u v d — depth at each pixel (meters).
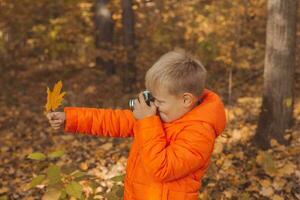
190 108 1.97
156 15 9.34
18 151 6.09
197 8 8.88
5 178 5.18
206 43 8.01
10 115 7.73
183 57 1.94
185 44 8.66
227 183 4.29
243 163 4.75
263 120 5.22
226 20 8.24
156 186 1.98
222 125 2.00
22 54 10.16
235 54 7.77
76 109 2.26
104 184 4.66
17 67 9.95
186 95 1.91
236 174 4.46
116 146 5.86
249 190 4.19
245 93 7.47
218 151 4.67
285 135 5.00
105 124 2.24
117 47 8.35
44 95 8.75
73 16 9.81
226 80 7.92
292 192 4.19
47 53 9.98
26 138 6.65
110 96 8.40
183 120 1.94
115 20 9.50
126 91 8.51
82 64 9.81
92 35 9.73
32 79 9.48
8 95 8.70
